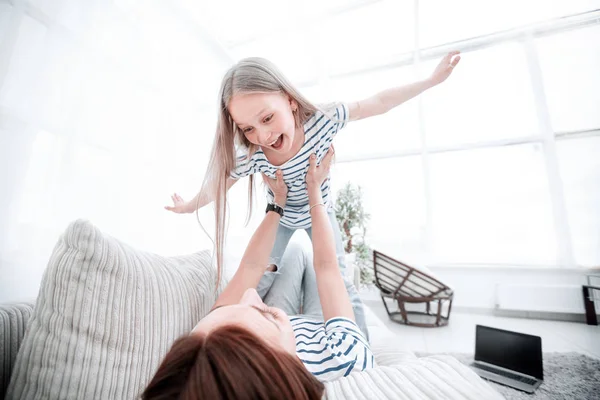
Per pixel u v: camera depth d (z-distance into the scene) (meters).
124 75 1.01
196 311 0.67
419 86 0.91
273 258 0.97
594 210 2.58
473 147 3.09
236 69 0.68
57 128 0.77
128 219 0.99
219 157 0.77
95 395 0.44
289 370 0.26
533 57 2.88
